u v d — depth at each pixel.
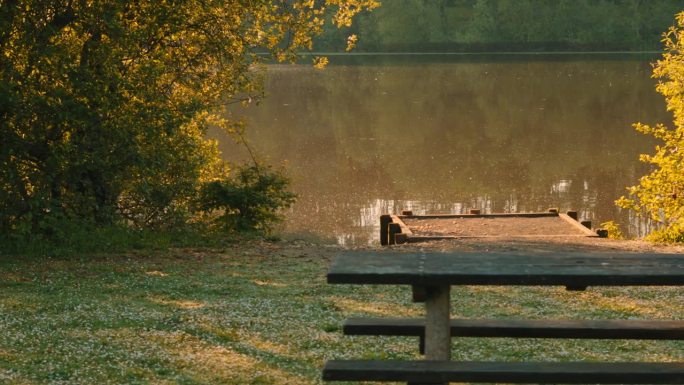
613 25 129.50
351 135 51.56
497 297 12.93
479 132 52.53
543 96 68.56
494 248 18.09
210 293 13.33
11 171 17.36
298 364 9.24
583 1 130.38
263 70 25.33
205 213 23.62
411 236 20.48
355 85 79.44
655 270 5.64
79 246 17.72
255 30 24.55
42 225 17.48
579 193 36.31
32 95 17.33
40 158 18.14
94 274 14.87
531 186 37.81
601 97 66.81
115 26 17.64
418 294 6.03
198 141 24.48
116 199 21.20
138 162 18.59
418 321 6.65
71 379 8.59
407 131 53.28
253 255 18.16
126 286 13.76
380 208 34.28
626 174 39.59
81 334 10.37
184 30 21.97
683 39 24.72
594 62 103.06
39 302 12.23
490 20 132.25
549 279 5.57
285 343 10.11
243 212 23.30
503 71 91.94
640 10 129.50
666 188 24.88
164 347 9.86
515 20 131.38
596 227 30.94
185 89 23.31
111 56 18.11
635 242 19.27
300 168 41.97
